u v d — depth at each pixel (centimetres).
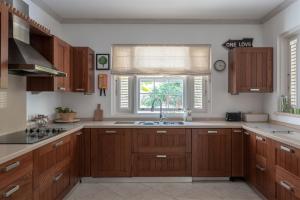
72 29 467
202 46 463
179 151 405
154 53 464
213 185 395
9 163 198
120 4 388
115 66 466
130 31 465
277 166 291
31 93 363
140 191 372
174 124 412
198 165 406
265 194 325
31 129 330
